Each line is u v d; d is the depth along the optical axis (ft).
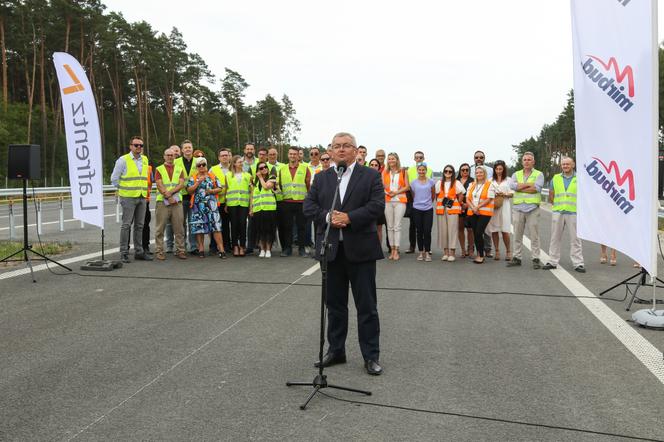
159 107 227.61
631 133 21.17
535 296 25.54
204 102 245.65
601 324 20.81
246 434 12.01
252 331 19.74
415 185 36.81
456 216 36.11
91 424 12.44
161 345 18.10
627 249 21.52
